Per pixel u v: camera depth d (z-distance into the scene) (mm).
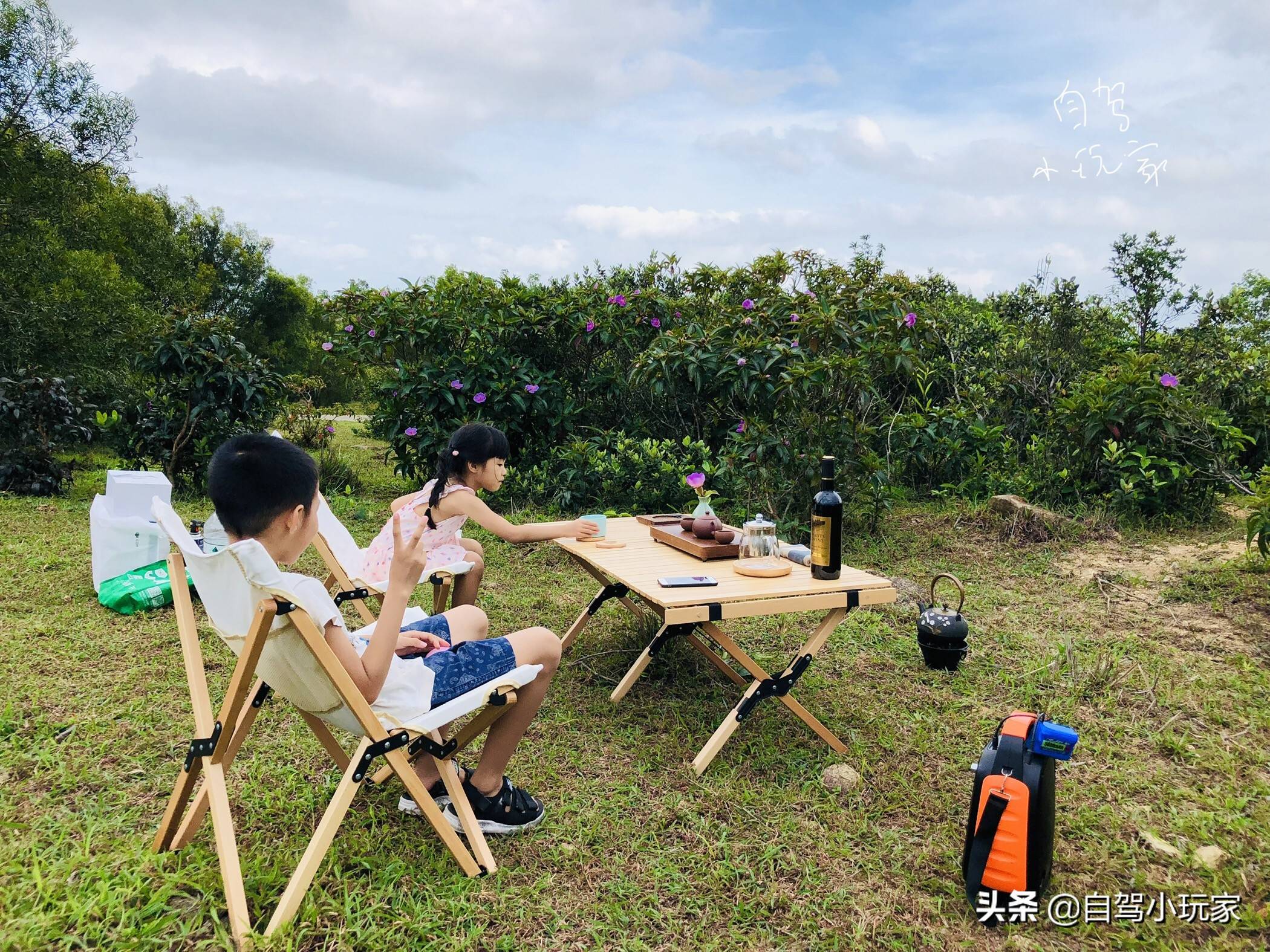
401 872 2256
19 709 3154
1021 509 6039
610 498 6961
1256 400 6996
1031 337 8445
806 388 6062
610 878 2287
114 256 13484
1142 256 8852
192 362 7578
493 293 7789
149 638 3945
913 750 3045
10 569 4984
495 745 2418
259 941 1923
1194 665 3799
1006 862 2117
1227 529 6031
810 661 2961
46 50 10289
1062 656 3746
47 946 1903
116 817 2471
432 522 3643
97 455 10133
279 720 3168
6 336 9891
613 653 3965
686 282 8367
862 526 6203
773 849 2408
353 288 7812
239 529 1935
